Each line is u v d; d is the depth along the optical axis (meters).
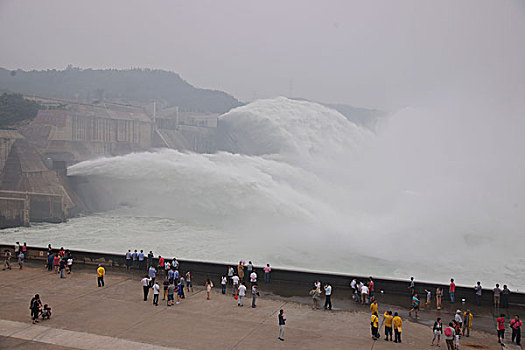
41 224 84.25
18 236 71.12
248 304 27.41
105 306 26.45
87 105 143.75
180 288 28.41
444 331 22.25
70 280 32.00
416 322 24.80
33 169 94.50
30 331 22.23
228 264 32.84
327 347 21.05
